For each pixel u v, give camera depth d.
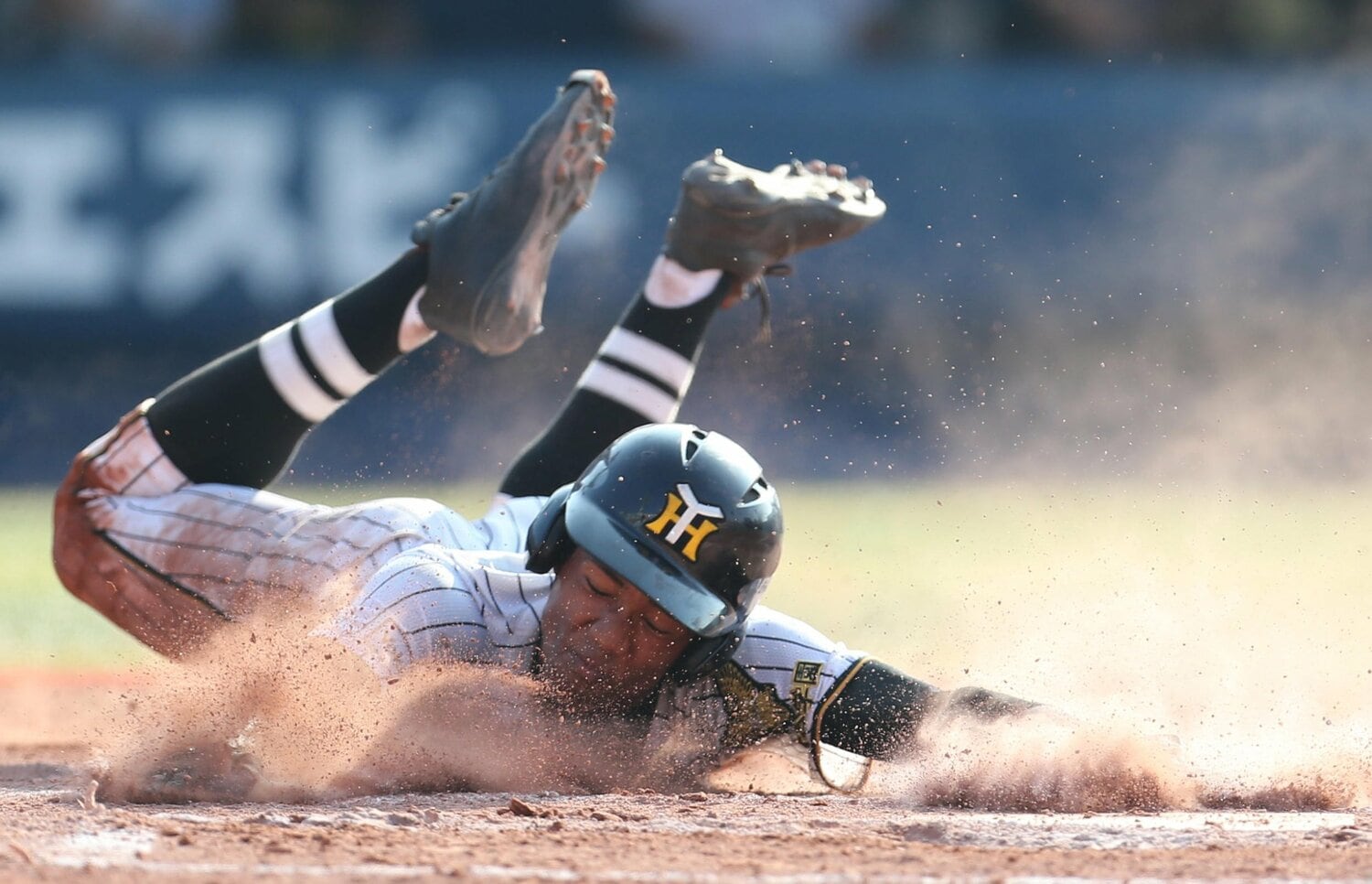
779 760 15.34
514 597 14.26
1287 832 11.88
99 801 12.96
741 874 9.92
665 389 18.36
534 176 17.06
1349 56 70.19
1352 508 49.03
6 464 58.44
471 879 9.59
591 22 70.69
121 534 16.83
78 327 59.03
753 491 13.69
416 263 17.62
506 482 18.14
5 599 37.62
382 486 55.06
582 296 59.06
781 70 67.31
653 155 60.78
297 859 10.19
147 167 59.34
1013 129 61.00
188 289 58.94
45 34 69.06
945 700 14.19
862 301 59.56
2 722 21.70
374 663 13.51
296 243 59.03
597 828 11.81
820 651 14.52
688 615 13.18
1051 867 10.31
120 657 29.67
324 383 17.58
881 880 9.77
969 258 60.12
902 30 71.62
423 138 59.53
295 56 70.50
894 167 60.97
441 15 70.56
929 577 38.22
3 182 59.12
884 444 59.12
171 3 70.12
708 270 18.48
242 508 16.72
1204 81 61.16
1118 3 70.94
